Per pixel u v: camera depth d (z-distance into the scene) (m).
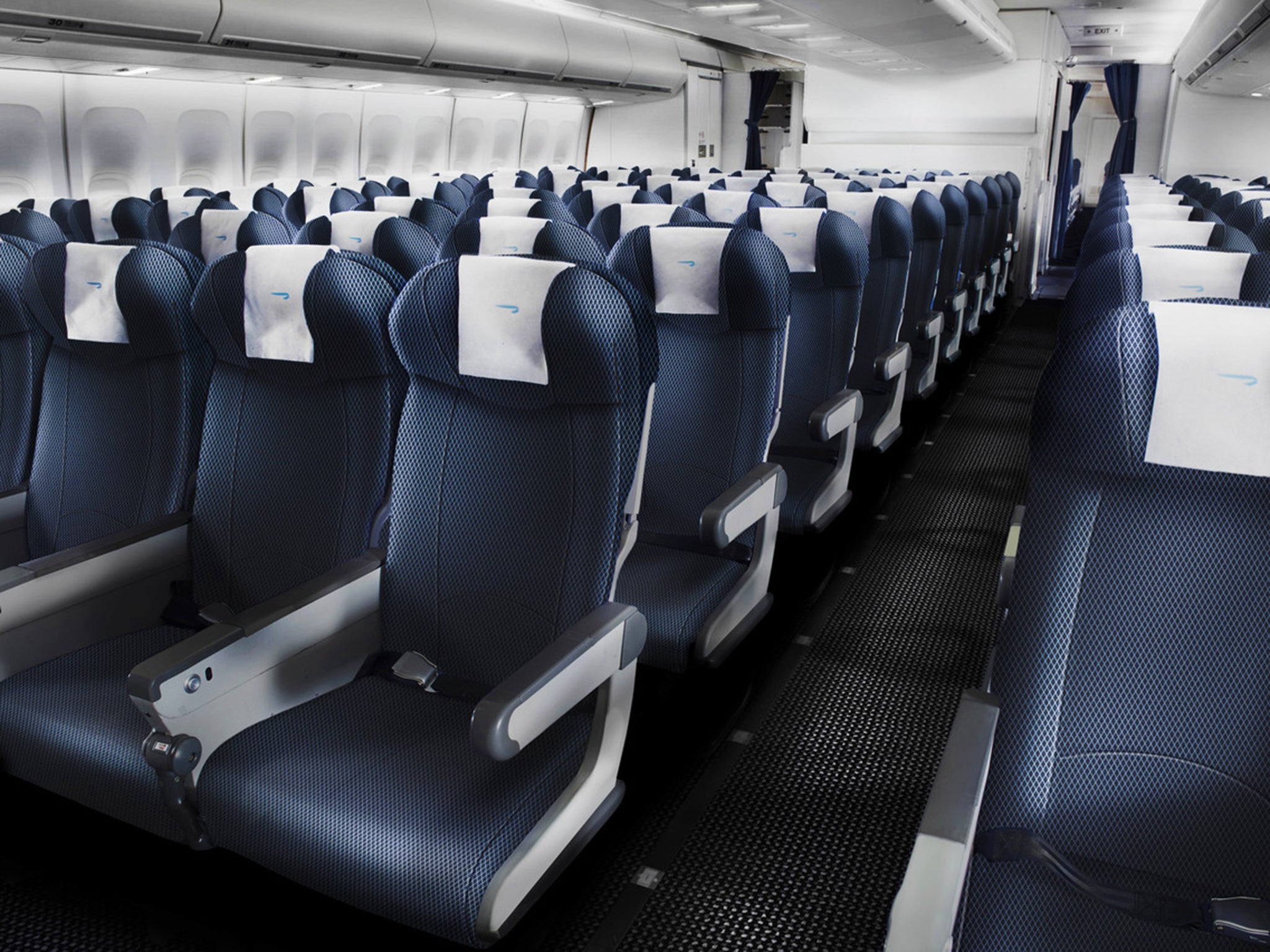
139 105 7.79
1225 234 2.60
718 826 2.01
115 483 2.22
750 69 18.44
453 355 1.70
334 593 1.77
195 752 1.54
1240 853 1.14
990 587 3.15
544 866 1.46
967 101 10.99
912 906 0.96
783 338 2.34
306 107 9.51
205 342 2.16
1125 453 1.11
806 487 2.81
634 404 1.64
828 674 2.61
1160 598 1.14
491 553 1.72
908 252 3.49
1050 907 1.19
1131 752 1.17
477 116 12.36
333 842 1.41
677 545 2.43
